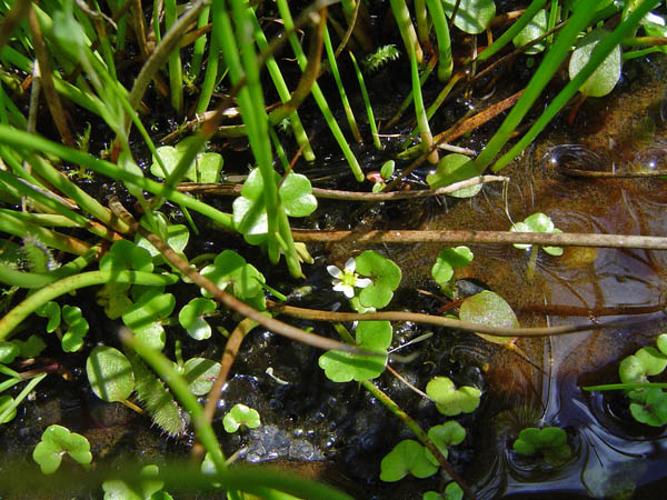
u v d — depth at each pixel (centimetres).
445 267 15
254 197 14
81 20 15
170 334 15
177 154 16
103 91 12
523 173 17
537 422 14
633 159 17
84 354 15
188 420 15
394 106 17
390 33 17
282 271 16
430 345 15
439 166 16
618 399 14
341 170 17
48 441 14
